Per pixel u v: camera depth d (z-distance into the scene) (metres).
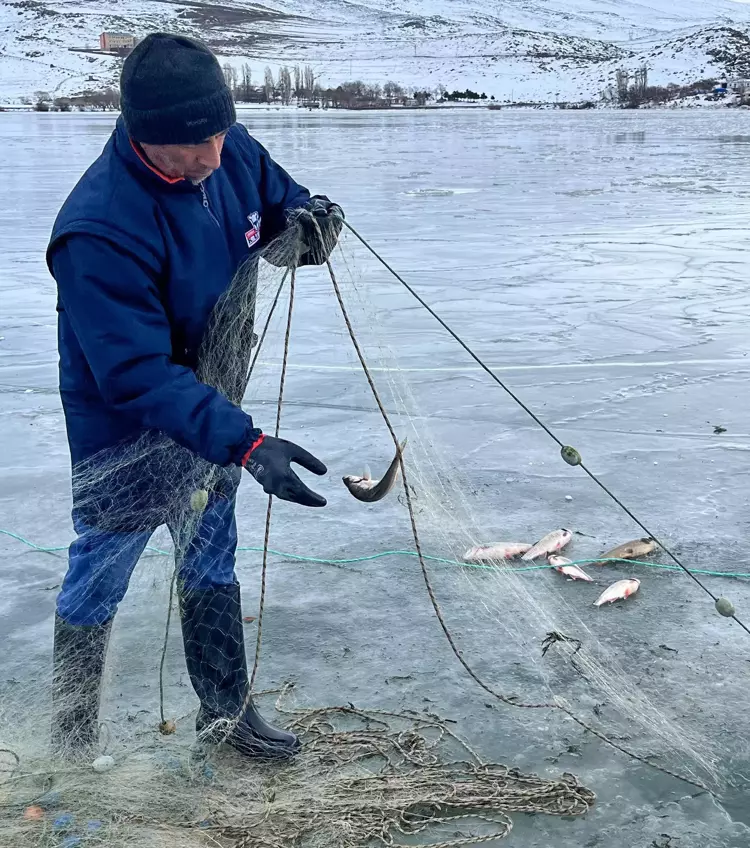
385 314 8.80
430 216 15.83
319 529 4.48
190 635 2.84
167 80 2.21
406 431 5.70
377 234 13.82
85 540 2.71
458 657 3.14
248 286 2.68
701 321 8.44
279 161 28.20
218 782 2.75
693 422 5.82
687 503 4.66
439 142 38.91
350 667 3.38
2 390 6.68
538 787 2.73
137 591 3.41
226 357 2.67
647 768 2.83
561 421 5.88
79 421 2.55
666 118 70.69
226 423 2.30
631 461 5.21
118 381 2.31
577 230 14.14
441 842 2.54
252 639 3.56
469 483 4.95
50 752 2.81
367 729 3.02
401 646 3.51
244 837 2.51
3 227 14.91
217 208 2.54
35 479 5.09
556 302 9.30
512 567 4.12
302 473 5.11
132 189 2.32
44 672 3.26
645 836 2.56
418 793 2.70
